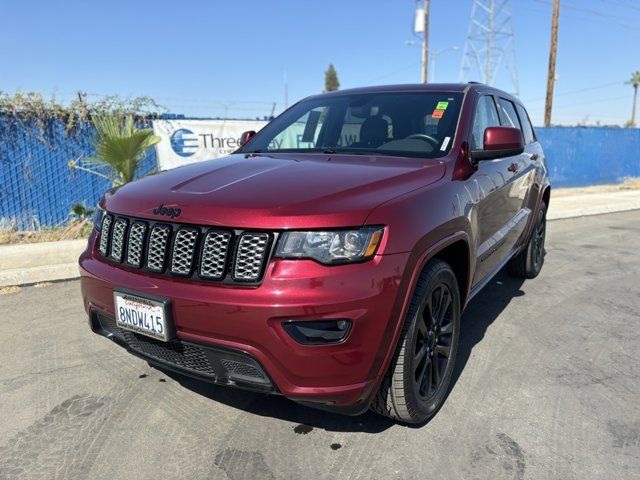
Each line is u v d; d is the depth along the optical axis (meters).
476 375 3.29
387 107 3.63
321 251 2.13
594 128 17.12
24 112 8.01
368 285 2.16
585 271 5.98
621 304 4.77
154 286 2.36
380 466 2.38
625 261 6.52
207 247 2.27
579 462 2.41
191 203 2.38
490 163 3.62
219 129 9.39
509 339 3.90
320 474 2.32
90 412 2.84
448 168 2.97
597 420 2.78
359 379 2.22
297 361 2.13
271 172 2.74
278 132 3.89
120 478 2.30
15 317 4.34
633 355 3.64
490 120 3.99
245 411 2.85
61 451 2.49
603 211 11.56
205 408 2.88
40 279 5.40
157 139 7.82
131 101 8.68
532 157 5.00
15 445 2.54
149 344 2.52
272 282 2.12
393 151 3.23
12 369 3.37
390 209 2.31
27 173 8.16
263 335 2.12
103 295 2.62
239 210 2.24
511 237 4.24
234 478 2.30
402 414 2.53
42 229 8.17
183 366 2.44
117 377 3.26
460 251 2.99
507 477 2.30
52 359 3.52
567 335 4.00
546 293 5.07
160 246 2.41
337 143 3.53
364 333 2.17
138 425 2.71
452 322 2.89
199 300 2.20
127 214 2.58
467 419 2.77
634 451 2.50
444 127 3.31
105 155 7.43
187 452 2.48
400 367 2.41
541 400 2.98
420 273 2.47
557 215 10.48
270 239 2.17
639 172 18.89
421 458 2.43
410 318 2.40
